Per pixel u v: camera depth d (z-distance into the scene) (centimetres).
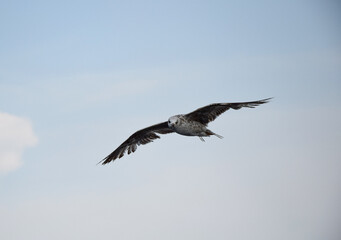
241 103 1628
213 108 1675
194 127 1702
